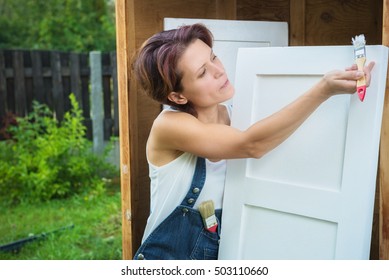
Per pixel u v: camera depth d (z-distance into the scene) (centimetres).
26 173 477
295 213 165
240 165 177
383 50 145
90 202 464
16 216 433
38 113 581
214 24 218
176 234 181
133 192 207
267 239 172
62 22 782
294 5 242
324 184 159
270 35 230
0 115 569
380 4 223
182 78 162
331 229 158
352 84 142
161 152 177
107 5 795
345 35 233
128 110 201
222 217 180
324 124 159
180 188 176
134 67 172
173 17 220
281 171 169
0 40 791
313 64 160
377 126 148
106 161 573
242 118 176
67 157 505
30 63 578
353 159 151
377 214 227
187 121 165
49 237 377
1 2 816
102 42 779
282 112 154
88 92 591
